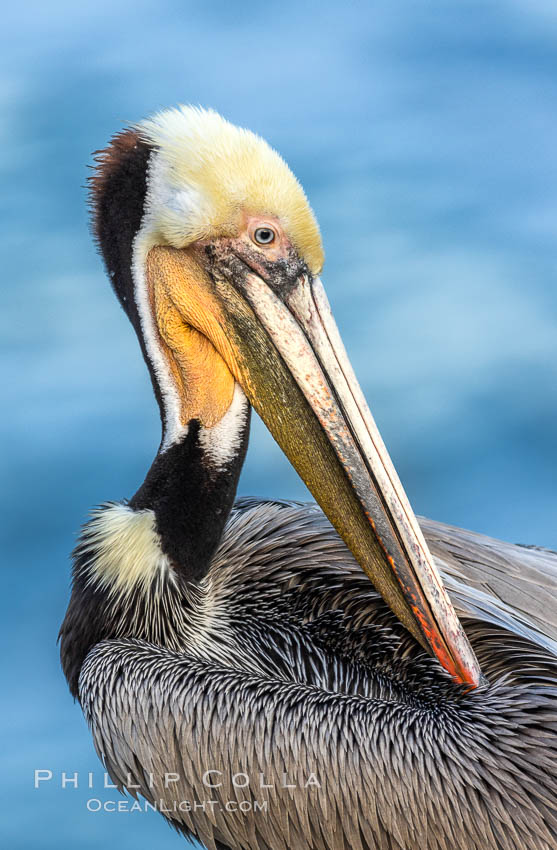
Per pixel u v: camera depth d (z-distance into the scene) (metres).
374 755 8.77
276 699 9.03
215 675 9.20
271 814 8.91
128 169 9.37
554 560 10.96
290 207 9.10
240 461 9.66
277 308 9.19
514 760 8.62
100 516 9.97
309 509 10.66
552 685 9.03
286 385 9.22
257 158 9.13
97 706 9.33
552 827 8.47
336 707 8.98
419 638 9.02
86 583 9.78
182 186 9.14
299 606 9.80
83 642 9.74
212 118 9.33
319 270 9.27
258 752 8.90
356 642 9.55
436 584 8.96
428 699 9.18
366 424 9.08
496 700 8.94
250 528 10.39
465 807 8.57
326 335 9.16
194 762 9.00
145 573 9.55
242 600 9.89
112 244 9.67
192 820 9.22
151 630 9.56
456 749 8.72
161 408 9.77
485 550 10.46
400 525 8.98
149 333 9.59
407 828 8.66
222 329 9.34
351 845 8.79
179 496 9.57
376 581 9.16
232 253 9.22
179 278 9.34
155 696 9.14
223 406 9.55
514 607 9.94
